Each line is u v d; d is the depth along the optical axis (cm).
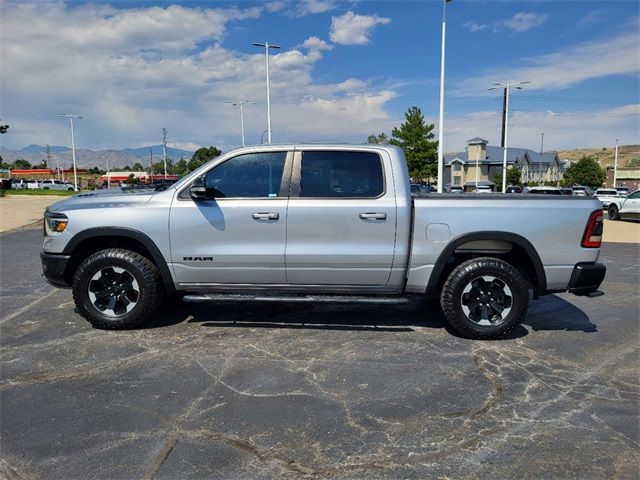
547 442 294
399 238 459
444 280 486
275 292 486
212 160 479
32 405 334
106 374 385
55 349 438
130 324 488
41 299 620
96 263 477
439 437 299
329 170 471
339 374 389
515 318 464
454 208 458
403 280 472
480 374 393
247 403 339
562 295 670
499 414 328
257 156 475
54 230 479
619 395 358
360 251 461
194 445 288
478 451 284
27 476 258
